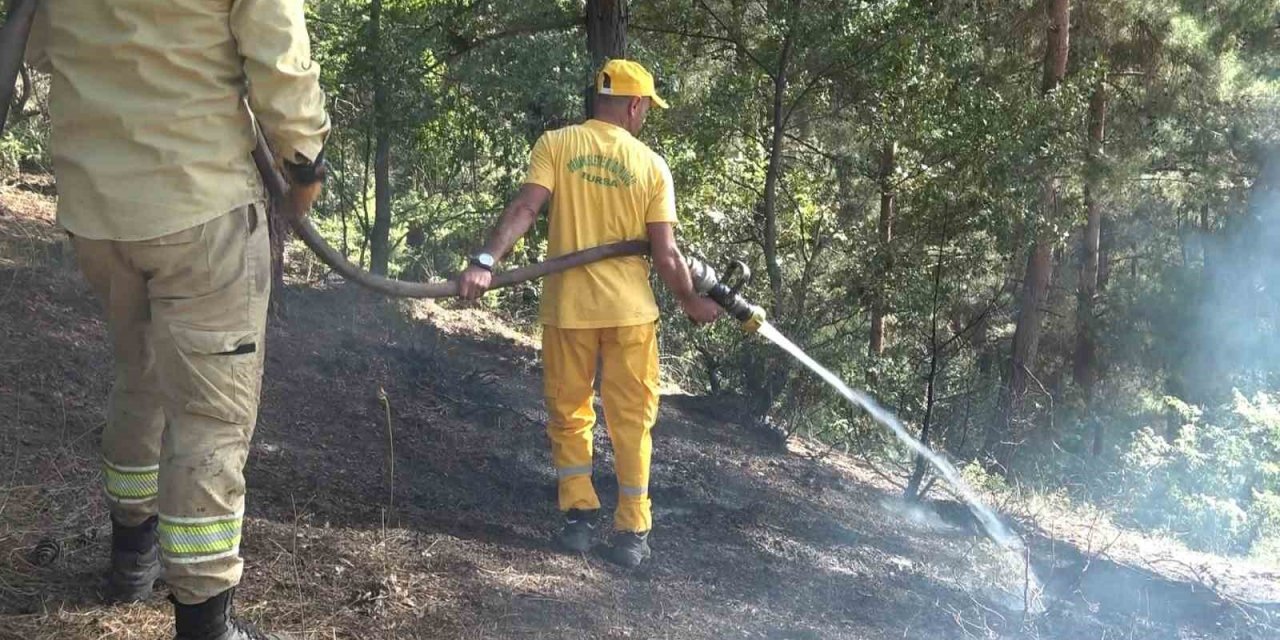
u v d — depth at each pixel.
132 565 3.36
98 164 2.72
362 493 4.93
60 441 4.49
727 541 5.59
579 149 4.59
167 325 2.79
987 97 15.19
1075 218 17.16
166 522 2.83
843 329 13.91
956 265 14.08
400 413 6.57
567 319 4.61
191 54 2.70
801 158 18.89
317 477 5.01
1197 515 12.00
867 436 10.50
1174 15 19.53
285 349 7.22
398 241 13.05
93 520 3.88
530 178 4.52
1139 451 14.19
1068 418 19.38
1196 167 21.14
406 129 10.81
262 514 4.32
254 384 2.91
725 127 15.53
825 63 15.16
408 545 4.28
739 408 10.13
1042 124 15.78
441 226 13.71
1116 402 23.05
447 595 3.88
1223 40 19.78
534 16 10.89
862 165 17.48
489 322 12.17
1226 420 15.86
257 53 2.68
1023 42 19.31
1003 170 14.48
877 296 13.95
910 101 15.41
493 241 4.34
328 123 2.83
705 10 15.90
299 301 9.11
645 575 4.68
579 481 4.80
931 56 14.96
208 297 2.80
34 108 10.24
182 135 2.73
